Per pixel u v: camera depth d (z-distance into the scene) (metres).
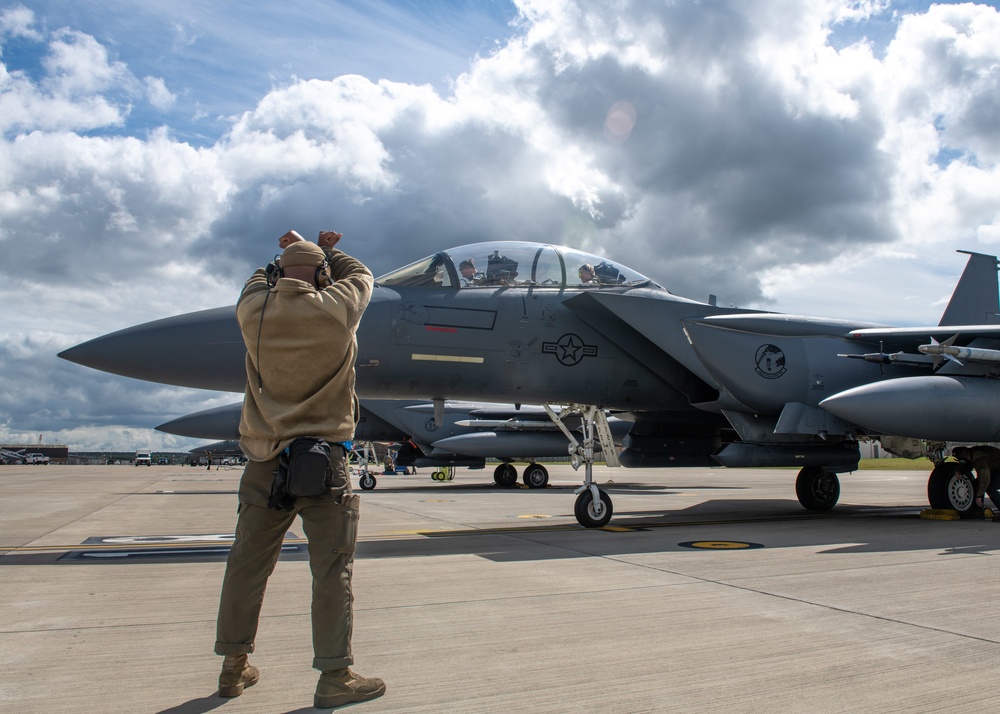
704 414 10.73
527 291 9.16
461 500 15.49
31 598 4.72
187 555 6.71
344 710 2.68
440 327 8.45
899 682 3.02
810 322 9.91
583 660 3.31
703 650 3.47
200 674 3.13
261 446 2.82
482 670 3.16
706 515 10.88
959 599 4.59
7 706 2.71
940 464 10.20
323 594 2.73
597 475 39.06
